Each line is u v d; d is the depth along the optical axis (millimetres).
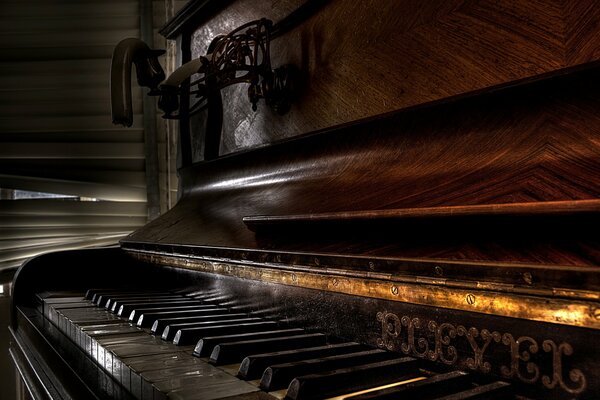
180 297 1792
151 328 1347
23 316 2037
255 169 1830
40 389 1419
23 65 3463
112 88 1657
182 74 1762
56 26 3457
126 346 1163
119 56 1692
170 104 2217
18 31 3436
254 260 1245
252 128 1839
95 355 1225
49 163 3533
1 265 3496
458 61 1092
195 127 2295
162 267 2113
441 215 807
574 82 880
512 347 758
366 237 1045
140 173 3684
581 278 628
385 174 1205
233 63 1703
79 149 3557
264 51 1662
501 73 1010
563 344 696
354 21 1380
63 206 3592
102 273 2424
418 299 872
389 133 1250
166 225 1990
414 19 1202
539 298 693
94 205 3639
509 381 759
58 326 1671
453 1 1108
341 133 1398
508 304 732
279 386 833
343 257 979
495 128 1008
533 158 909
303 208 1281
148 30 3531
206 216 1819
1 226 3479
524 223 739
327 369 874
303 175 1537
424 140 1157
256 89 1749
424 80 1168
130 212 3725
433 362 879
